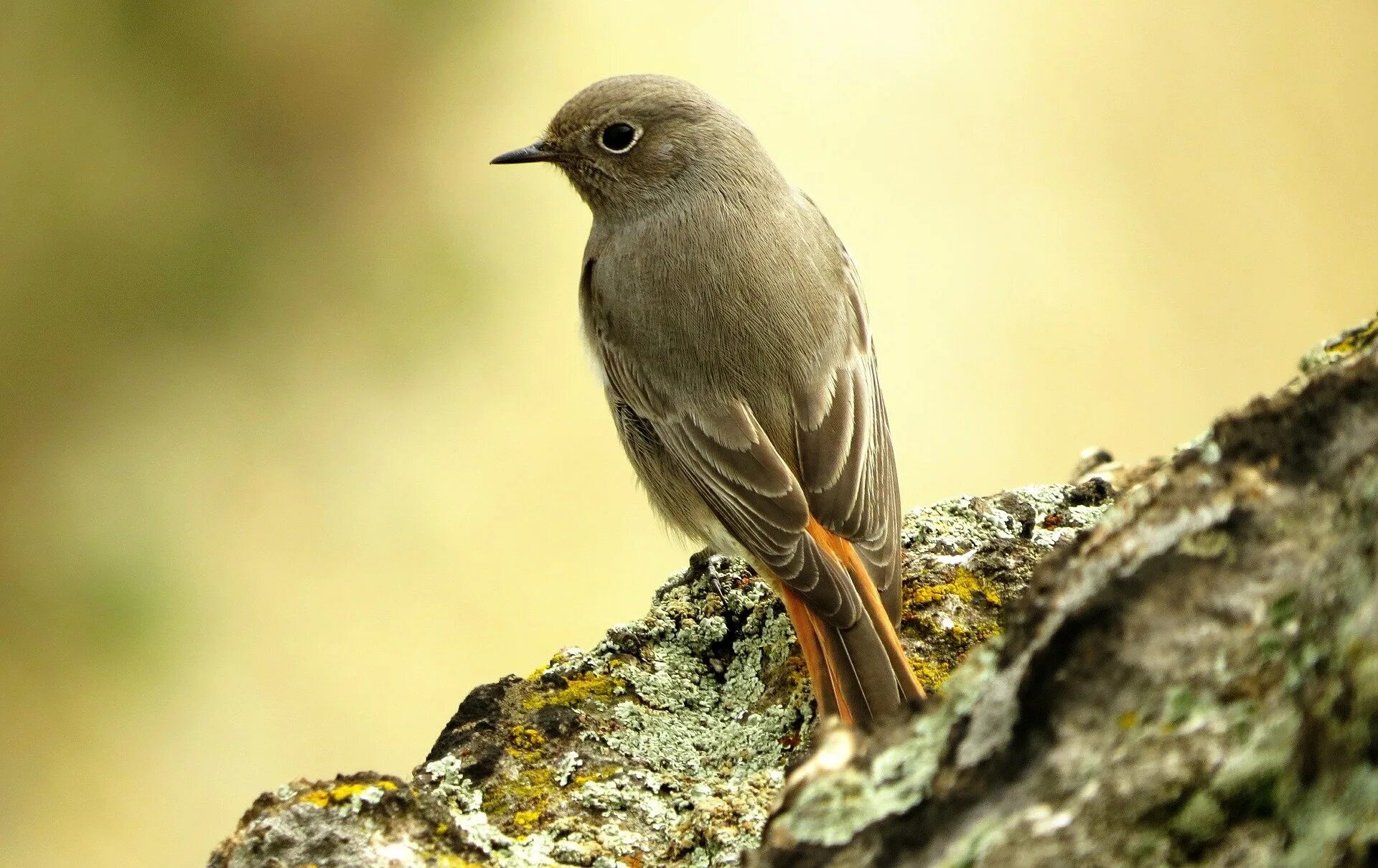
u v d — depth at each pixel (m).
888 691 5.55
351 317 14.37
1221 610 3.10
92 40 14.13
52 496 13.52
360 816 4.30
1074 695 3.16
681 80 8.57
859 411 7.72
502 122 14.98
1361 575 2.77
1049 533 6.43
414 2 15.02
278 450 13.91
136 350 14.07
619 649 6.03
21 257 13.84
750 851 4.21
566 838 4.81
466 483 13.80
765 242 8.02
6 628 12.88
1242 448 3.30
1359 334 5.27
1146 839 2.87
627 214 8.39
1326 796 2.65
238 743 12.83
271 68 14.45
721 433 7.62
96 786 12.63
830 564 6.37
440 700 12.90
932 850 3.14
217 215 14.30
